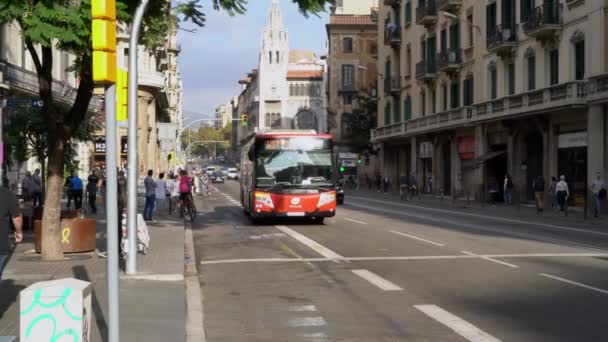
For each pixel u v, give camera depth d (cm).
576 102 3419
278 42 13000
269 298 1116
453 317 947
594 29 3350
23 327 546
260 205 2550
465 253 1669
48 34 1172
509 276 1298
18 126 2356
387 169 6919
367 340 829
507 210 3703
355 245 1881
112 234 616
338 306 1041
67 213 1684
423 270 1395
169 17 1552
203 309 1029
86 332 574
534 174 4144
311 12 1538
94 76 613
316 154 2578
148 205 2745
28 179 2680
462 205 4222
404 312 988
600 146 3344
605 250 1728
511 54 4228
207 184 5641
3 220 893
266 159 2566
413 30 5962
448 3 4994
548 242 1939
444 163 5500
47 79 1445
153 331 845
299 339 839
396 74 6475
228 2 1514
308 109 12900
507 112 4116
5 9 1170
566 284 1203
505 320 926
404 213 3384
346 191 6994
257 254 1711
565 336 833
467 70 4869
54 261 1448
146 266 1385
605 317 938
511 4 4231
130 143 1268
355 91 8700
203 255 1717
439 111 5381
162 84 5681
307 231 2347
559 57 3691
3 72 2834
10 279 1223
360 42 9456
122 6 1283
